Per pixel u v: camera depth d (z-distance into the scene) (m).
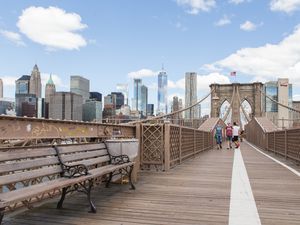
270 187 7.09
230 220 4.58
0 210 3.52
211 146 24.47
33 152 4.41
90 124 6.34
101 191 6.39
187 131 13.69
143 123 9.62
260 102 71.38
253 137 35.66
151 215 4.79
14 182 3.89
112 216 4.71
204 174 8.99
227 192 6.48
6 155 3.96
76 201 5.50
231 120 69.06
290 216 4.80
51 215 4.69
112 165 6.18
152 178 8.13
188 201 5.67
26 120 4.59
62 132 5.42
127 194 6.16
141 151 9.54
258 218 4.69
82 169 5.01
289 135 13.55
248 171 9.88
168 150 9.59
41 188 4.03
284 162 12.86
